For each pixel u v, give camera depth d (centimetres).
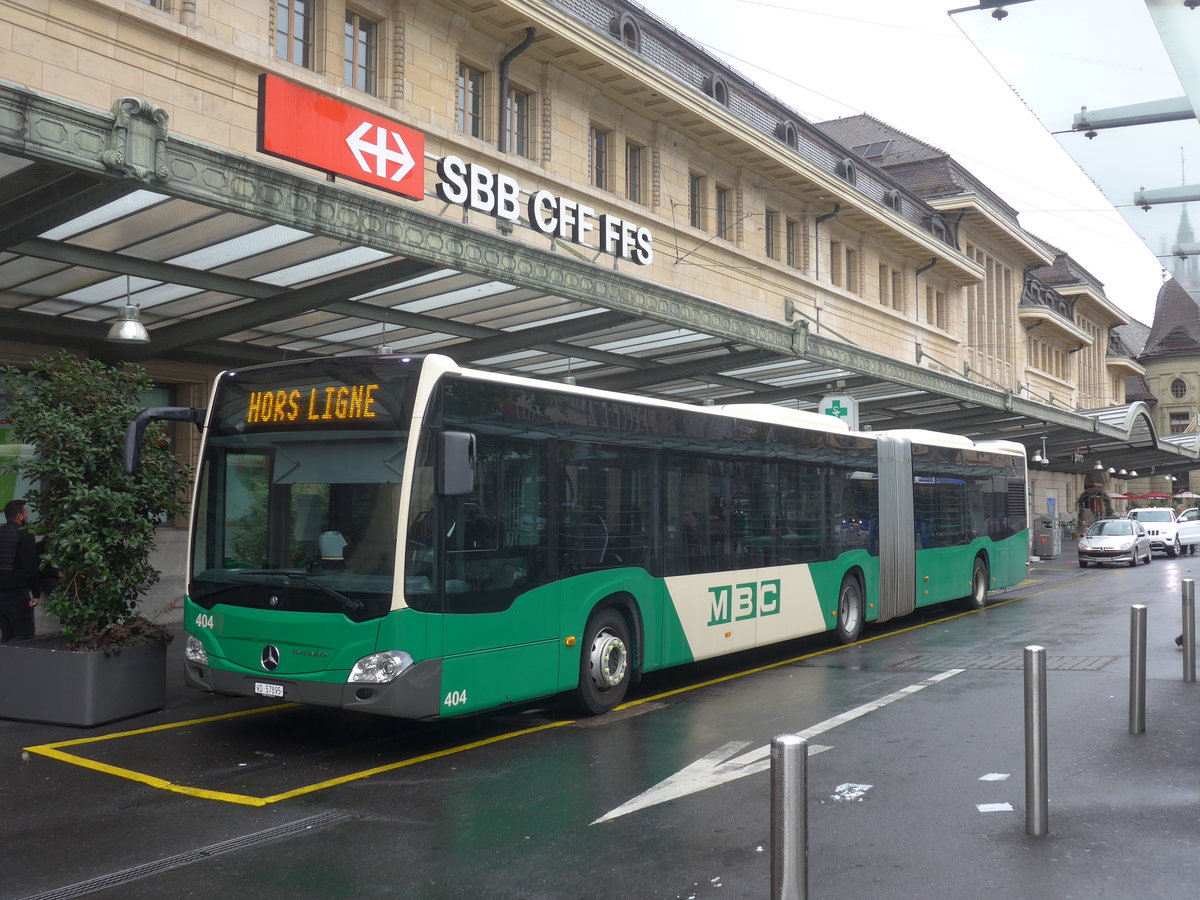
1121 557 3291
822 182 2925
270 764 771
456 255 1160
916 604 1639
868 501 1507
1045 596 2180
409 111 1780
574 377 1942
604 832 596
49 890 514
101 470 930
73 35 1327
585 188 2144
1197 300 544
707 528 1114
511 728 896
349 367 811
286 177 976
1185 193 452
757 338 1714
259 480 833
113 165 835
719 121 2464
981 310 4562
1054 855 548
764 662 1270
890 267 3622
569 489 920
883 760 754
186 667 852
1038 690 584
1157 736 816
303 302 1212
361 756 796
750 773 722
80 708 895
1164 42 346
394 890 508
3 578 1068
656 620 1020
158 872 539
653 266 2370
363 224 1053
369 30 1778
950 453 1811
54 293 1200
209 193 912
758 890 504
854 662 1250
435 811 643
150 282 1159
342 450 800
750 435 1212
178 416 870
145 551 955
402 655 752
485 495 828
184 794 690
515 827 608
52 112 799
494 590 827
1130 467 6044
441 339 1555
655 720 919
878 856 550
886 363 2172
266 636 796
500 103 1989
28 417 900
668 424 1063
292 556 805
